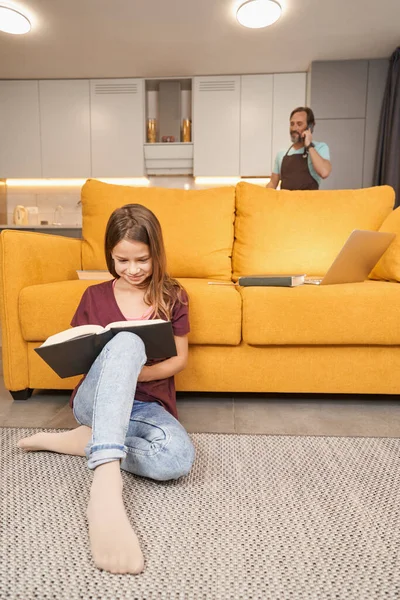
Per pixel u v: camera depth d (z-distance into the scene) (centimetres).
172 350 92
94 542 66
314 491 90
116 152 441
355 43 370
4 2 307
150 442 89
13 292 145
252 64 409
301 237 196
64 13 322
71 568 66
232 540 73
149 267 100
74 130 441
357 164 410
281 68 417
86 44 370
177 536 74
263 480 94
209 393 161
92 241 199
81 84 437
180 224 197
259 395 159
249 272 197
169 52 385
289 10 319
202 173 439
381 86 399
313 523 78
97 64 408
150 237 97
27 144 444
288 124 428
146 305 107
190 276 200
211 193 203
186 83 451
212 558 68
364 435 123
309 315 137
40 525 77
